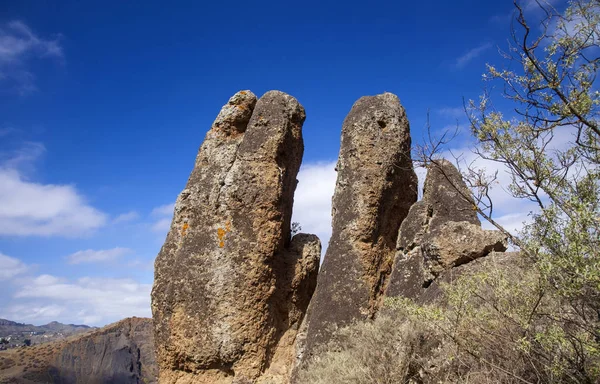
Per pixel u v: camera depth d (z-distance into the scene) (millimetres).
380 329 9477
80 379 84375
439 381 6977
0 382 76500
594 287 4500
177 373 14070
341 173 13523
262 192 14477
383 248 12922
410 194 13758
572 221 4656
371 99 13977
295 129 15570
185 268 14453
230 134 16484
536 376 5531
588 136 5289
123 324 102000
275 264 14445
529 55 5227
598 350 4516
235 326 13516
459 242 10273
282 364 13805
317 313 12438
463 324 6461
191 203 15469
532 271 5863
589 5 5227
